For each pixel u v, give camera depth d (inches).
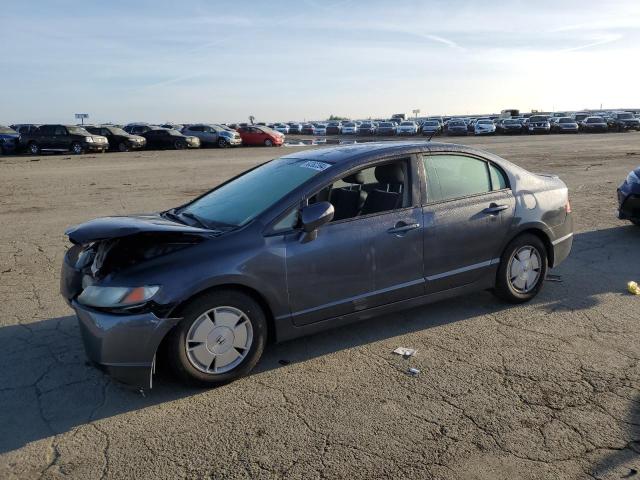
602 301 199.9
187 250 137.5
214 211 163.8
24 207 436.5
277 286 145.4
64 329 182.4
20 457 114.8
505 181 191.3
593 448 113.4
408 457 111.9
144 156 1091.9
